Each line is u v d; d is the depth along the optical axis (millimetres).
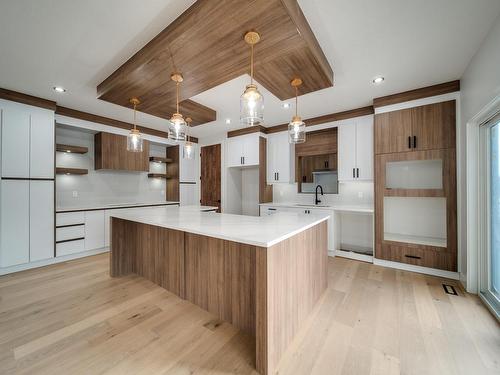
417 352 1482
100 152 3916
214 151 5195
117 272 2740
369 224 3740
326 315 1910
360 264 3184
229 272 1832
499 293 2055
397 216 3279
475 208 2291
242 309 1753
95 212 3639
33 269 2990
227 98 3057
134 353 1482
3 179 2807
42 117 3094
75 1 1472
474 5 1543
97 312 1959
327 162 4145
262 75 2072
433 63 2254
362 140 3461
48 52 2029
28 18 1614
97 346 1541
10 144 2850
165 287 2393
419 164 3049
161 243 2424
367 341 1593
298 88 2326
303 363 1403
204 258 2006
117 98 2600
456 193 2621
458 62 2238
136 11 1547
